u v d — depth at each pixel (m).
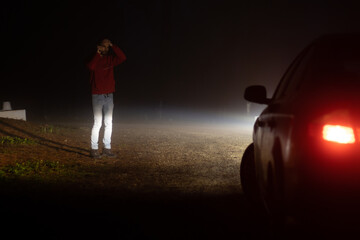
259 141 5.32
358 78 3.69
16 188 6.82
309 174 3.30
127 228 4.87
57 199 6.20
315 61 4.01
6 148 10.88
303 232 3.79
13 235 4.53
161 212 5.59
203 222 5.17
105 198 6.36
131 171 8.73
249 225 5.07
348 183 3.23
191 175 8.30
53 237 4.49
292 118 3.68
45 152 10.82
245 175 6.07
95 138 10.32
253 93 5.47
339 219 3.25
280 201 3.96
